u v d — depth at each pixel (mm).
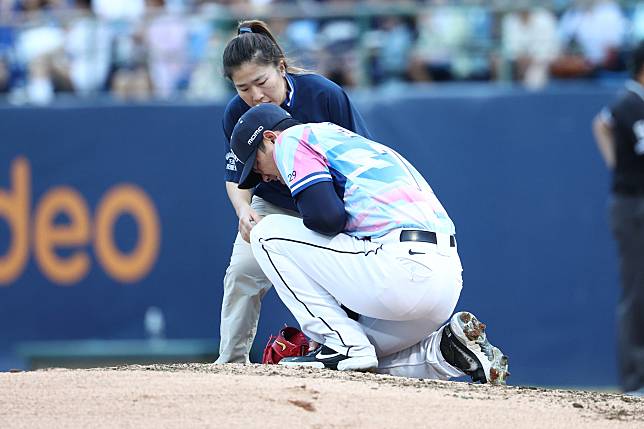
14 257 39656
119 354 39375
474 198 39438
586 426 16469
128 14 45531
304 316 20266
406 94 39281
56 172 39719
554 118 39719
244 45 21219
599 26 42438
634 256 35438
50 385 17641
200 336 39406
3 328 39500
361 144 20078
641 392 35438
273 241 20141
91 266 39594
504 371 20547
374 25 41750
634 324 35625
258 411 16359
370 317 20422
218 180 39562
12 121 39750
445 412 16734
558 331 39531
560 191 39719
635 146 35125
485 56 42000
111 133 39750
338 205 19344
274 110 20312
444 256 19641
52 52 42000
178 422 15961
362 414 16422
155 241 39562
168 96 41438
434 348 20859
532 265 39562
